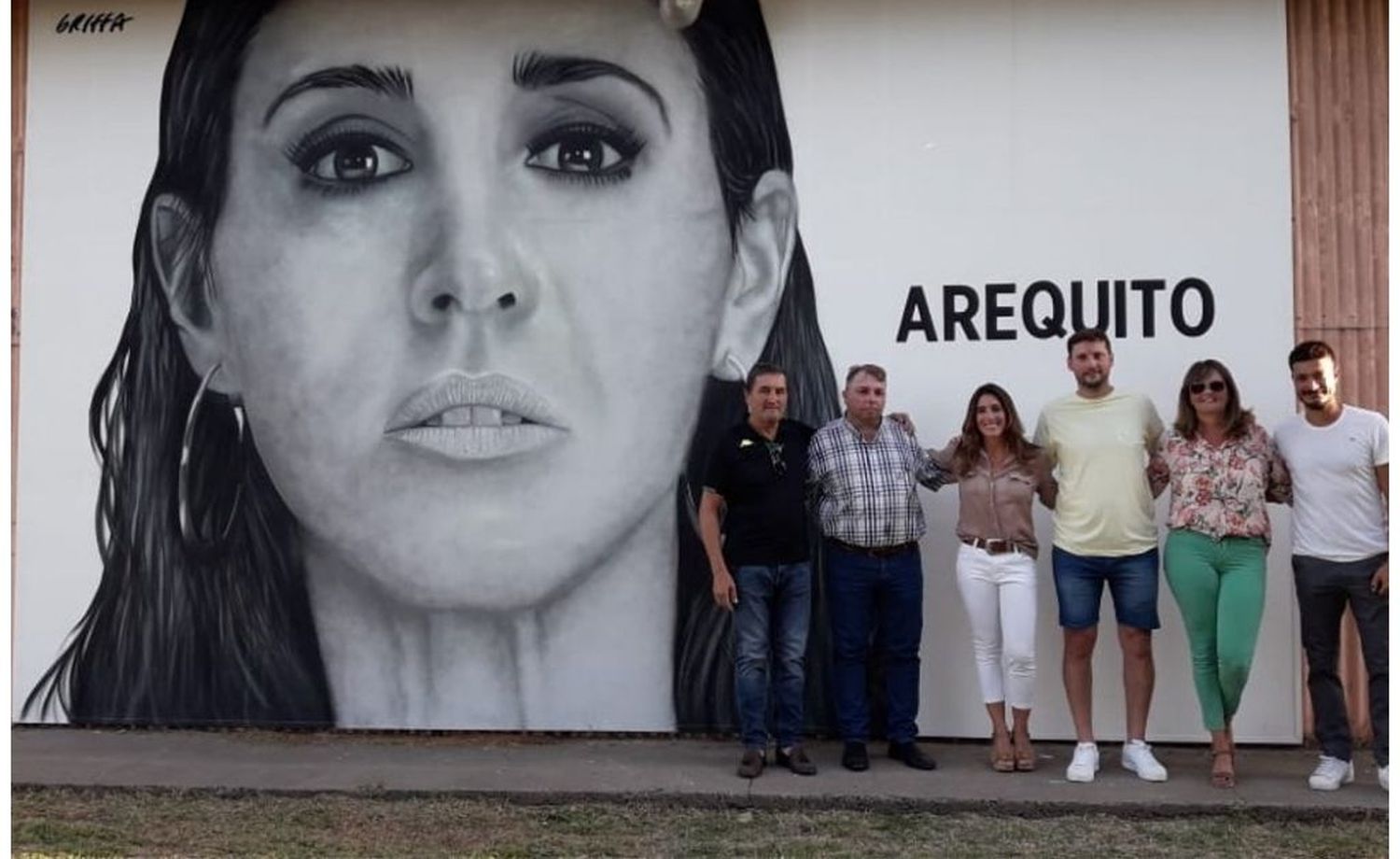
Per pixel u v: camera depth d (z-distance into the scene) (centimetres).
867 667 680
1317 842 549
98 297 744
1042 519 684
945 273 698
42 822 582
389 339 724
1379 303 674
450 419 719
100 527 739
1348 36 681
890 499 633
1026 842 550
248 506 731
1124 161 689
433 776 633
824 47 709
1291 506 617
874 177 704
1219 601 603
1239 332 679
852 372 637
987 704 638
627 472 712
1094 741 651
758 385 627
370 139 729
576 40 721
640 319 713
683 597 707
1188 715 674
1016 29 697
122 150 746
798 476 638
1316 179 679
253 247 734
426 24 727
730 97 712
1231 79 685
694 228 712
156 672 732
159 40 746
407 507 720
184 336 738
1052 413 631
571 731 712
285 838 560
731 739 702
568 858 533
